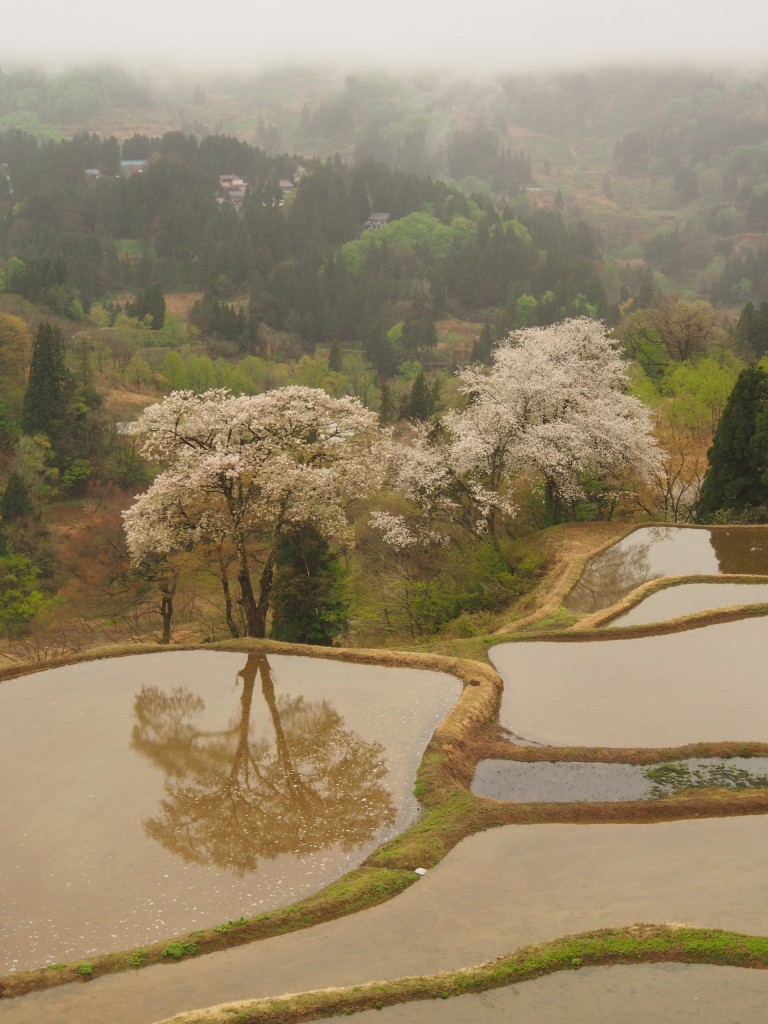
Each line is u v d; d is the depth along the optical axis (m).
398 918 12.73
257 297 198.75
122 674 23.23
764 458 41.44
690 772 16.81
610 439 41.22
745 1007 10.57
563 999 10.83
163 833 15.31
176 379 118.12
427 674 22.52
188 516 30.58
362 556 44.44
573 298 199.38
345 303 196.50
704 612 25.98
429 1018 10.62
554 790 16.47
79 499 78.75
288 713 20.33
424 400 87.12
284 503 30.08
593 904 12.79
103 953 12.23
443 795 16.08
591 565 34.19
